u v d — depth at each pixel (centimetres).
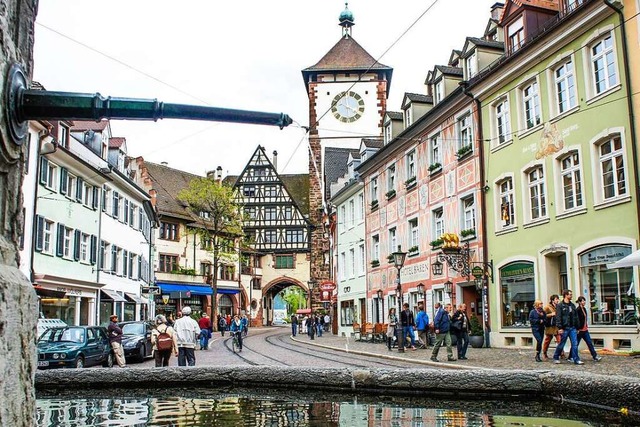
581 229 1975
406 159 3422
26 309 386
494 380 809
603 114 1883
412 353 2283
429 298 3064
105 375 963
